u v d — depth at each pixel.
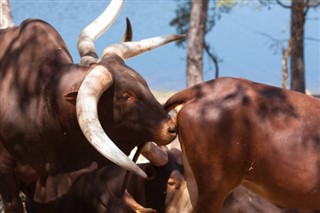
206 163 9.32
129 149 9.30
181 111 9.38
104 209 9.81
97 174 9.85
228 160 9.27
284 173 9.22
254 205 9.99
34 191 9.70
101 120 9.07
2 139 9.49
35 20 9.80
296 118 9.29
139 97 8.96
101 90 8.78
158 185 9.92
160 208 9.92
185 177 9.54
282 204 9.49
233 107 9.25
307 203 9.36
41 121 9.33
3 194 9.62
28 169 9.52
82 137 9.24
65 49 9.69
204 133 9.25
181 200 9.54
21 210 9.69
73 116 9.09
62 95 9.15
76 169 9.47
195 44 26.94
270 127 9.23
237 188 10.04
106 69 8.94
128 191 9.93
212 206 9.43
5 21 13.40
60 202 9.61
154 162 9.84
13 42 9.76
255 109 9.27
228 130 9.22
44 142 9.40
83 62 9.38
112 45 9.49
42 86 9.34
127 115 8.97
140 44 9.62
